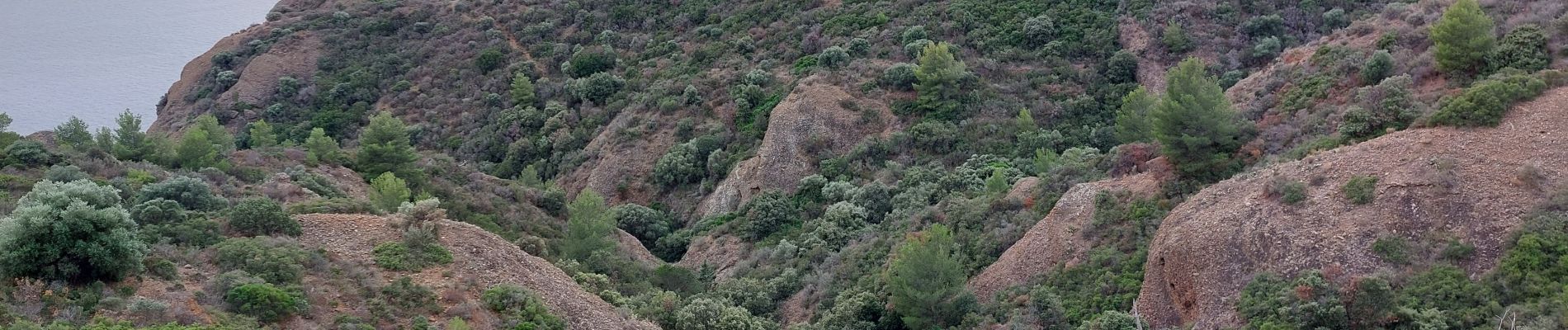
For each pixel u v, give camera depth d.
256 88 66.69
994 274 27.41
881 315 26.30
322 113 63.44
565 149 55.00
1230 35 51.53
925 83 48.31
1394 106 25.70
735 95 53.78
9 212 25.08
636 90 58.91
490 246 24.05
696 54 60.31
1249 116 31.77
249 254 21.16
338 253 22.34
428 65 67.38
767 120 50.62
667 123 53.28
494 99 61.25
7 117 36.19
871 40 56.47
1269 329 19.03
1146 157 29.91
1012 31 55.12
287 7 80.19
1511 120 22.94
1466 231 20.14
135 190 29.41
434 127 60.53
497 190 42.00
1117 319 21.75
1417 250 20.09
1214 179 26.83
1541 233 19.41
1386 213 21.05
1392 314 18.38
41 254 18.17
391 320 19.70
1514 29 28.38
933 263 25.22
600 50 63.34
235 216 23.09
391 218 24.53
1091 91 49.56
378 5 75.62
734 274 35.94
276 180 34.62
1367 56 31.69
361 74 67.12
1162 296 22.52
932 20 57.62
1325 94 30.47
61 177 29.80
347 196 35.91
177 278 19.88
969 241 30.44
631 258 35.09
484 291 21.64
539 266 24.55
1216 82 29.16
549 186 47.84
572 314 22.08
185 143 36.44
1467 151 22.23
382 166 40.03
